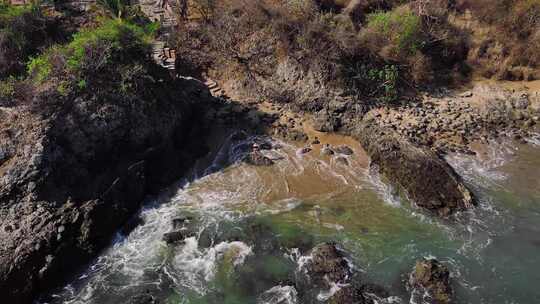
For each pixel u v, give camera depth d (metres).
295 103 31.14
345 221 22.50
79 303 18.55
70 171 21.75
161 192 24.80
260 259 20.31
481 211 22.94
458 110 30.69
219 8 34.94
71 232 20.28
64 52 23.80
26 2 30.20
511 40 34.22
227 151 27.78
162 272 19.86
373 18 33.00
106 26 25.80
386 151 26.27
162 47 32.06
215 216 22.89
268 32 33.25
